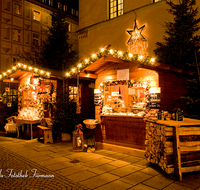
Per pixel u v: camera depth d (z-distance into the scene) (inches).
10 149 269.6
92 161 212.5
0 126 506.3
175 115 186.4
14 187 149.8
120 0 475.5
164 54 316.8
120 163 205.2
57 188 147.2
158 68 232.8
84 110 441.1
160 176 169.8
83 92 442.3
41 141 322.7
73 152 252.7
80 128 259.1
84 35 546.0
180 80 273.4
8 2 778.8
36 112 356.5
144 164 201.9
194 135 174.7
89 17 537.6
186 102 259.8
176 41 299.0
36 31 868.0
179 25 303.0
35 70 326.3
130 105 261.0
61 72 352.5
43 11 901.8
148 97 230.8
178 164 161.9
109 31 480.1
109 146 258.2
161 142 177.2
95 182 157.1
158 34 389.4
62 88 378.6
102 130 268.2
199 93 275.4
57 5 967.6
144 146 226.1
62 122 322.7
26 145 294.8
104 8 500.1
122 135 246.7
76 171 182.2
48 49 482.0
